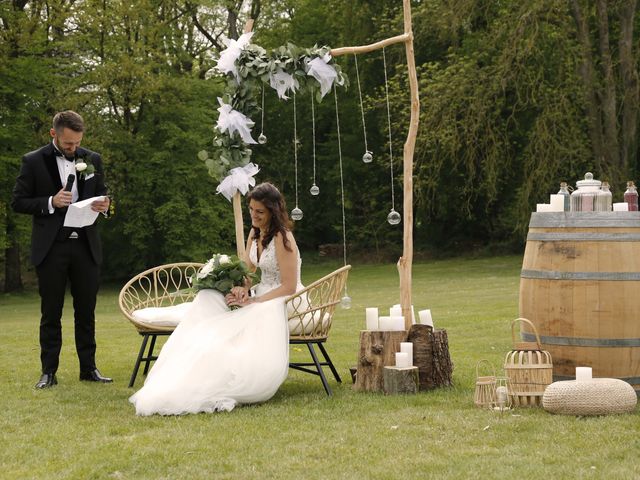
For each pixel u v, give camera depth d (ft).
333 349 25.85
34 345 29.09
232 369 16.35
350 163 92.89
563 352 16.85
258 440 13.43
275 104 94.99
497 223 83.97
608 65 61.41
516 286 50.16
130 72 78.23
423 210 81.30
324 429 14.15
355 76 83.56
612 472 11.01
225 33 93.30
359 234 91.91
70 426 14.84
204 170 82.28
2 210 70.64
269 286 18.16
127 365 23.29
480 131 65.10
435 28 66.90
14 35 72.43
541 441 12.95
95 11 77.82
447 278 64.69
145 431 14.35
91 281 20.03
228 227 84.99
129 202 80.23
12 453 12.92
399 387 17.25
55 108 75.97
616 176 61.16
